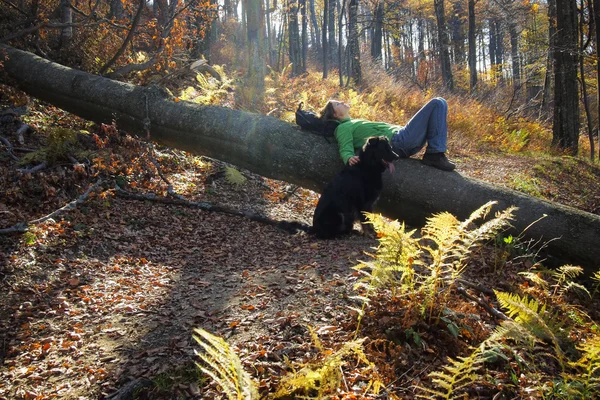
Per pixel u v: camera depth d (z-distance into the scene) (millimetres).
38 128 7559
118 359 3209
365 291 3699
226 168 7723
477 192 5113
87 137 7500
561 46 15414
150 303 4062
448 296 3410
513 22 23672
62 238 5129
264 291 4055
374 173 5297
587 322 3525
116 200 6340
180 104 6945
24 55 7945
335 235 5516
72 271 4641
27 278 4391
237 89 11562
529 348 2822
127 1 9727
